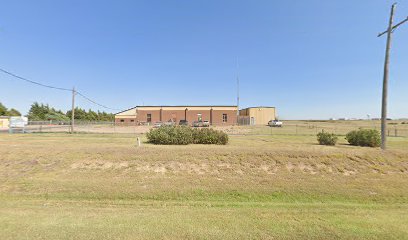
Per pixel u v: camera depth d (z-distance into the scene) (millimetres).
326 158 11141
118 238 3914
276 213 5480
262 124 59219
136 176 9312
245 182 8758
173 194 7652
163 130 15914
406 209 6430
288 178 9320
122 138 21703
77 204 6520
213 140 15805
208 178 9141
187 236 4066
